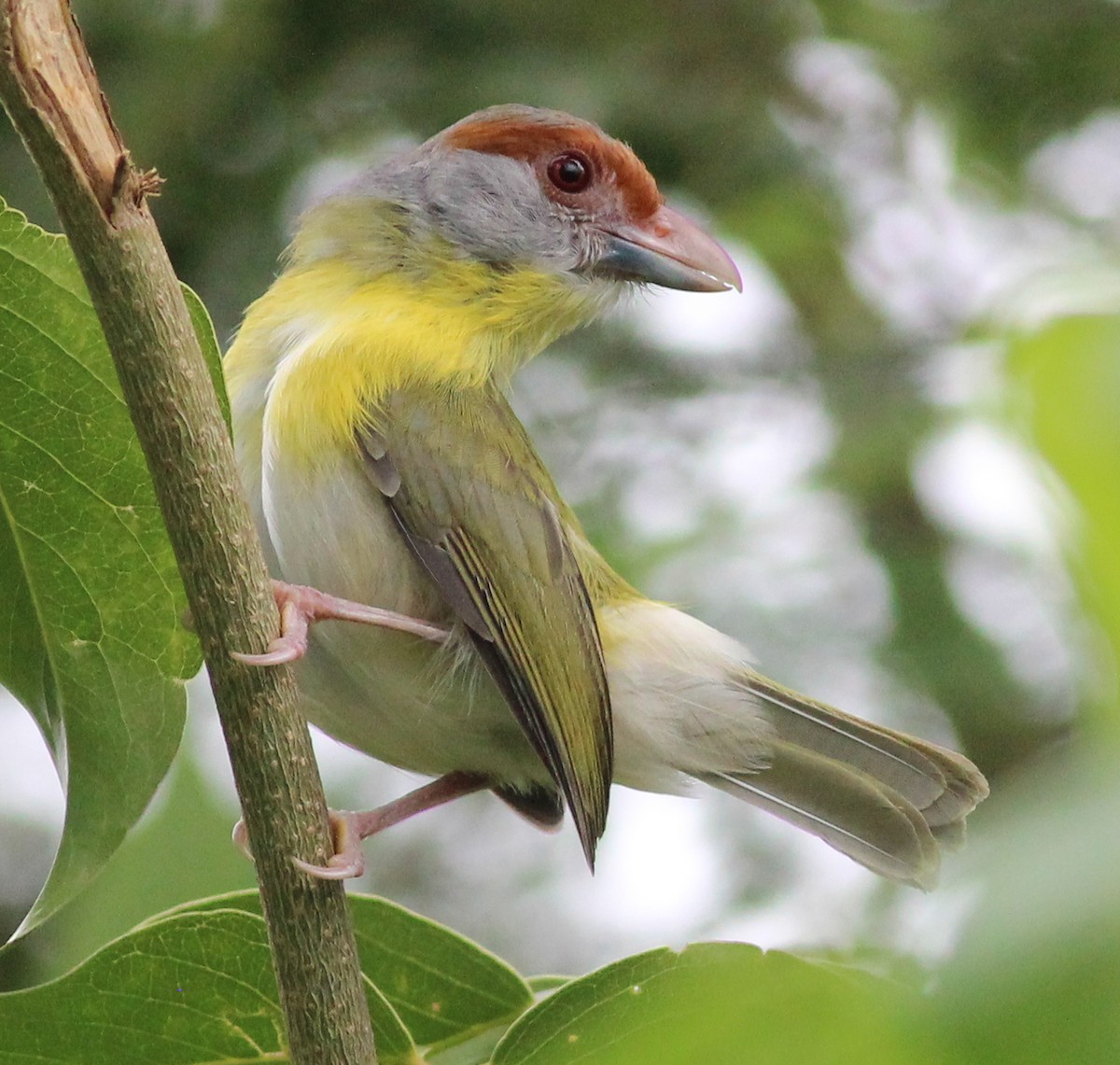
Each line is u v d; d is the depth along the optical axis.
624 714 8.41
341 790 11.99
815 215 14.40
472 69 14.10
